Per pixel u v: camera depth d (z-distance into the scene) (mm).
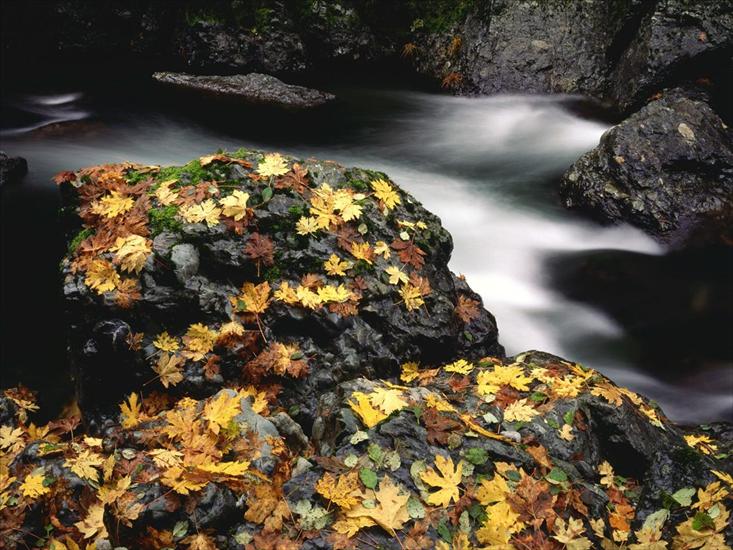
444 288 4633
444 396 3654
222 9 12562
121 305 3918
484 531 2885
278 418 3533
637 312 6996
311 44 12930
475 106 11789
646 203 8047
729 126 9383
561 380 3793
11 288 6289
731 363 6359
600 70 11586
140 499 2955
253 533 2871
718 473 3256
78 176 4605
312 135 10672
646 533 3047
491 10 12039
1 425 4285
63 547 2863
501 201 8961
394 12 13078
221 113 11117
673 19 10320
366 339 4094
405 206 4809
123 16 12742
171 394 3896
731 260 7738
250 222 4219
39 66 12648
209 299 3971
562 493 3131
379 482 3006
